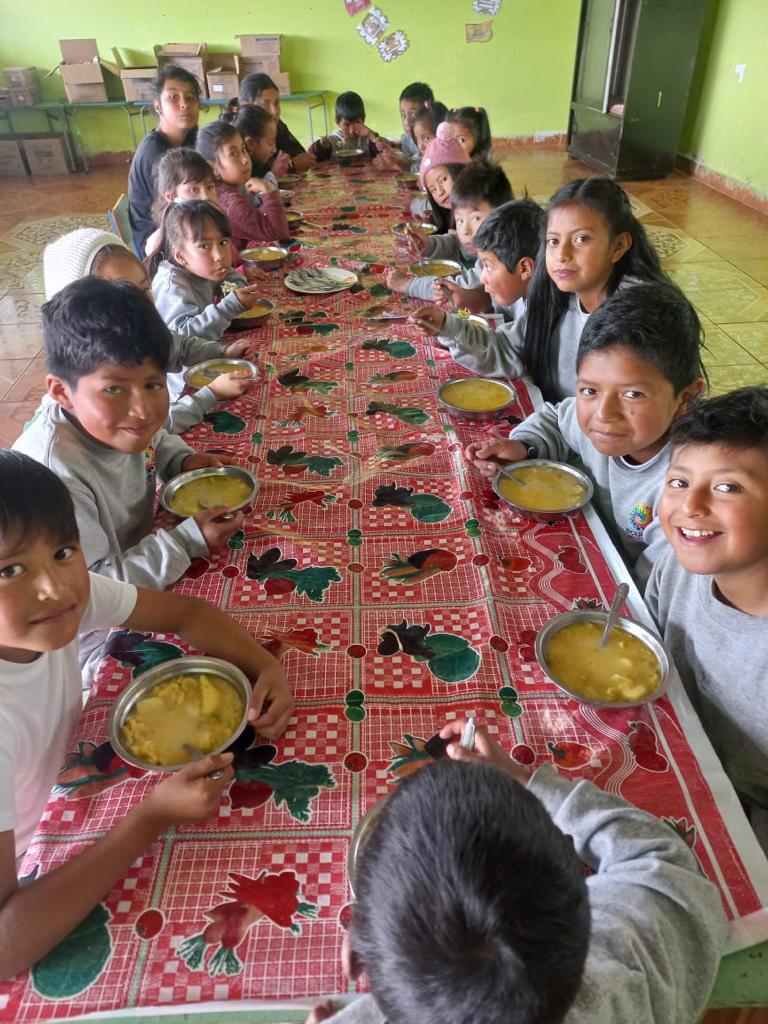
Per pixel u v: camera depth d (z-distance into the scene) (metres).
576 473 1.40
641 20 5.98
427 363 1.89
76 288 1.16
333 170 4.07
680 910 0.66
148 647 1.04
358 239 2.90
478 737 0.81
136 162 3.45
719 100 6.29
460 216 2.57
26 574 0.72
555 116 7.66
